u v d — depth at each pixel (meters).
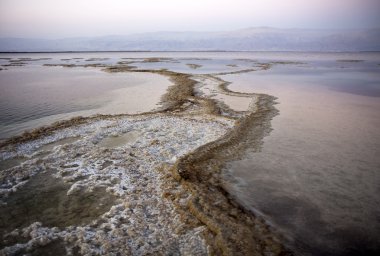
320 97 20.56
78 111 16.84
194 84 26.23
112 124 13.64
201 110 16.62
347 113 15.74
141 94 22.05
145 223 6.39
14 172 8.81
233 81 29.16
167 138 11.74
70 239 5.94
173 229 6.18
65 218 6.68
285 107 17.09
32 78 33.66
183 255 5.46
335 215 6.48
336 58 88.88
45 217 6.73
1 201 7.36
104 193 7.70
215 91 22.78
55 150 10.55
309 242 5.65
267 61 69.44
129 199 7.32
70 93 22.92
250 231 5.90
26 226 6.43
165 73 36.72
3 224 6.50
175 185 7.90
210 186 7.71
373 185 7.81
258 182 7.98
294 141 11.19
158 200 7.27
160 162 9.45
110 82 29.47
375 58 88.94
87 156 10.02
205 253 5.48
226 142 10.98
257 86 25.70
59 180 8.43
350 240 5.71
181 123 13.84
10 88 25.62
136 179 8.37
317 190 7.55
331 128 12.91
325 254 5.36
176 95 21.12
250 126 13.07
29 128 13.48
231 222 6.16
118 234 6.06
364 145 10.77
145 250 5.60
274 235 5.81
